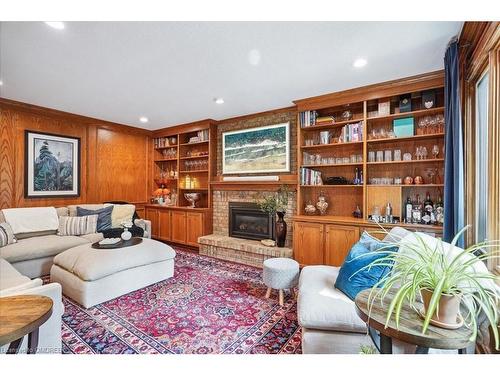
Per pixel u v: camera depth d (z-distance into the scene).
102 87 3.16
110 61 2.47
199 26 1.91
